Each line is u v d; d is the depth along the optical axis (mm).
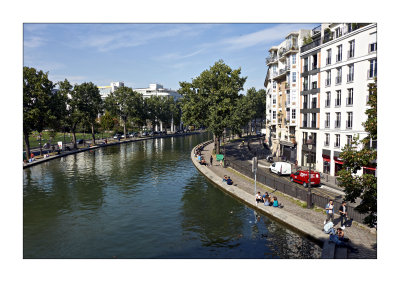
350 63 31484
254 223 20125
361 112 30188
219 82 51000
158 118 125938
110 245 17000
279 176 35469
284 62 52094
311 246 16062
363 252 14375
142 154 60125
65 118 61719
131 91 96312
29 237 18328
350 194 13953
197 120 52938
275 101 57812
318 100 37844
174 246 16734
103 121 108812
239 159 50094
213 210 23266
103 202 25859
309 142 23734
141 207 24344
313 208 21828
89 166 44812
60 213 22984
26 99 46312
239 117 48625
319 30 40906
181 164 46969
